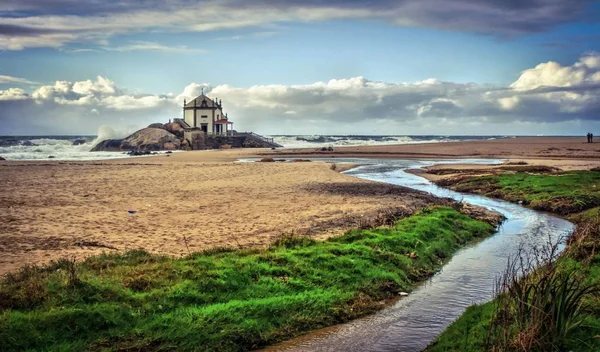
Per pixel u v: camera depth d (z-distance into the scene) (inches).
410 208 993.5
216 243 674.8
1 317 371.2
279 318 443.2
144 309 421.1
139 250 581.6
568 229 883.4
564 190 1201.4
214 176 1644.9
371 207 1011.3
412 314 475.5
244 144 5103.3
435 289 551.8
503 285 414.0
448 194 1369.3
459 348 368.2
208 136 4933.6
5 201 1050.1
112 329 388.5
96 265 510.3
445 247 714.2
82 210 945.5
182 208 976.9
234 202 1063.0
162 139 4739.2
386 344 407.2
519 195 1250.6
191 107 5216.5
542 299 367.9
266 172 1795.0
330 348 401.4
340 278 538.0
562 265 524.7
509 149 3821.4
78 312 388.8
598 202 1059.3
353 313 473.7
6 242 670.5
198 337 395.5
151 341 383.2
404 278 575.5
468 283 571.8
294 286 506.9
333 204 1048.2
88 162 2407.7
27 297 405.1
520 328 356.8
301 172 1801.2
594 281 463.5
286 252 577.6
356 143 6850.4
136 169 1926.7
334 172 1818.4
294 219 863.1
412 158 3038.9
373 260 594.6
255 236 722.8
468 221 880.3
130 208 974.4
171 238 705.0
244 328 416.2
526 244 767.1
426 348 393.7
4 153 3907.5
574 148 3814.0
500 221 954.1
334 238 667.4
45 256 597.0
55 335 369.4
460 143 5605.3
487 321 401.4
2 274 518.0
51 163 2279.8
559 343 349.4
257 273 513.3
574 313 383.2
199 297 452.8
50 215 885.8
